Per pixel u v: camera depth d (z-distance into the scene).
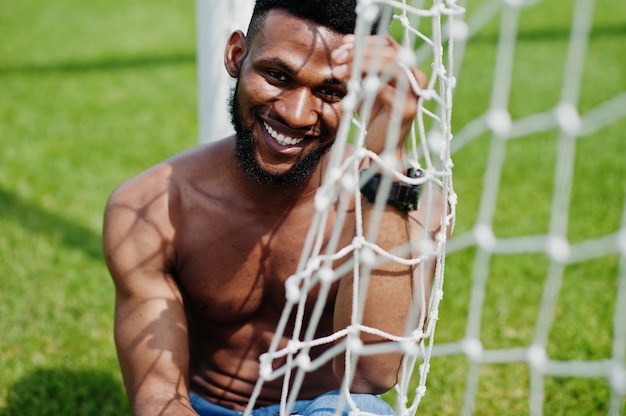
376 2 1.25
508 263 3.79
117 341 1.72
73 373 2.91
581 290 3.56
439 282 1.54
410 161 1.56
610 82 7.01
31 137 5.57
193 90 6.87
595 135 5.66
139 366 1.67
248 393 1.84
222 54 2.39
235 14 2.35
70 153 5.27
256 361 1.83
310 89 1.50
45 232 4.03
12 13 9.54
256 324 1.80
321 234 1.35
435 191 1.74
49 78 7.08
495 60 7.57
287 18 1.49
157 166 1.78
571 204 4.52
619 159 5.23
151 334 1.68
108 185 4.74
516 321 3.32
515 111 6.27
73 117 6.06
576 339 3.17
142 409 1.61
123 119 6.06
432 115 1.51
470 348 1.47
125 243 1.71
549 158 5.23
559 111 1.19
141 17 9.52
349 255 1.68
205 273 1.73
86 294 3.46
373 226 1.38
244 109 1.56
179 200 1.73
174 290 1.73
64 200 4.45
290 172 1.58
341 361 1.67
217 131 2.47
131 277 1.71
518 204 4.51
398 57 1.28
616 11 9.50
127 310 1.71
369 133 1.47
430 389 2.83
